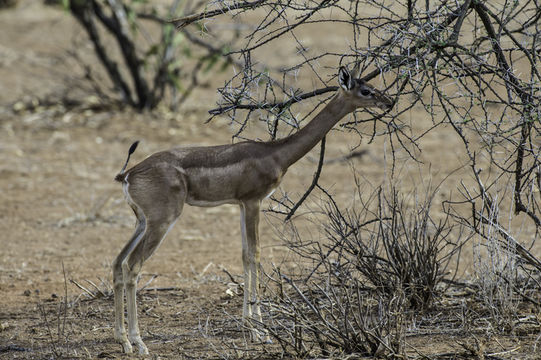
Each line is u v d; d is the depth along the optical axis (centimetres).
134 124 2881
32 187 2209
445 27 1055
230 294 1352
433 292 1221
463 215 1805
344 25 4222
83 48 4034
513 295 1235
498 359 1008
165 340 1145
